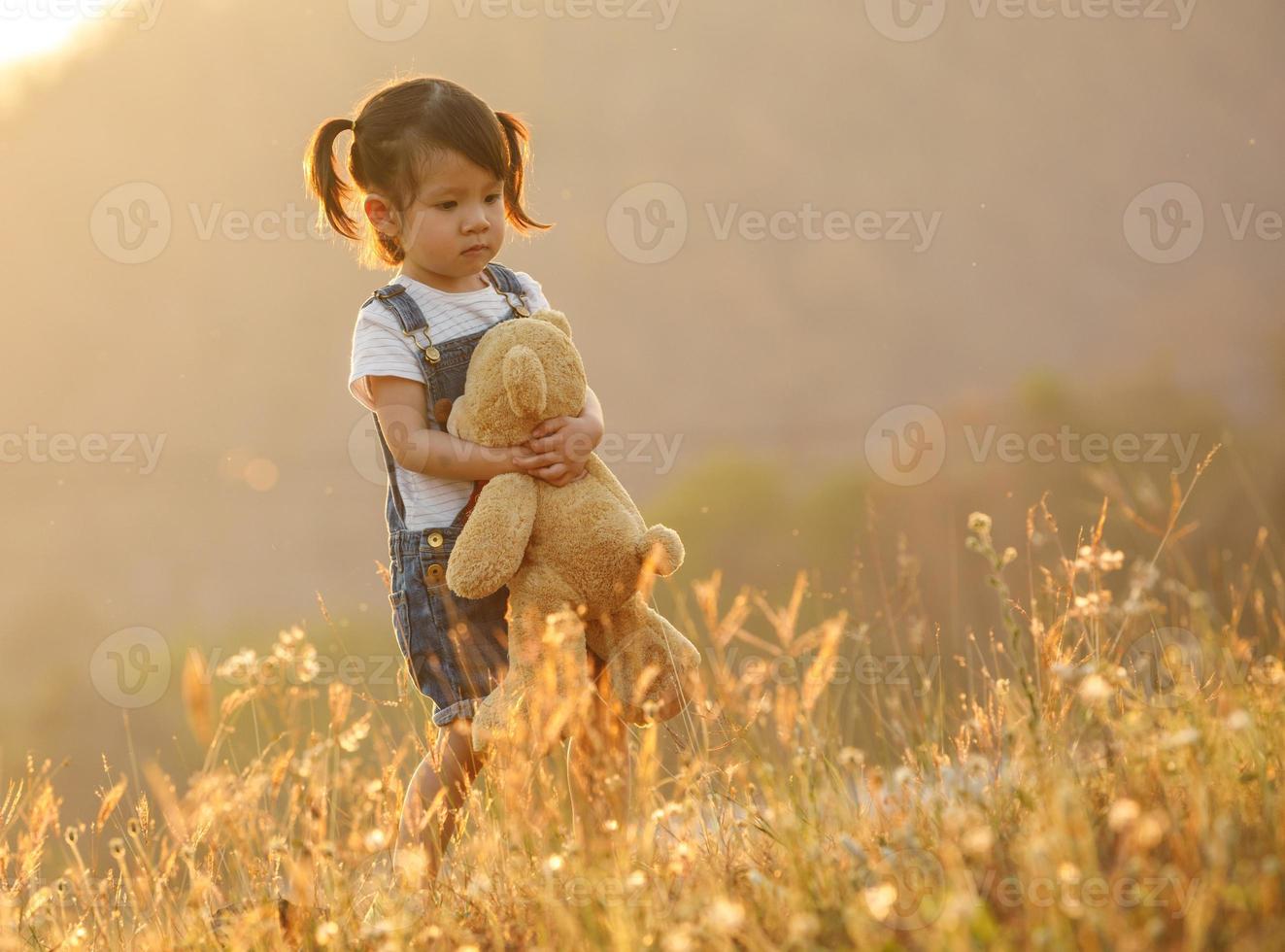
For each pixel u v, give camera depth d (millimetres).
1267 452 31172
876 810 3887
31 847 4207
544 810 3973
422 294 4633
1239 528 22297
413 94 4582
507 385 4238
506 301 4789
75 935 4031
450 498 4504
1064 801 3197
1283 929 2709
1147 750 3529
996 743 4066
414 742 4410
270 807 3934
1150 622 4480
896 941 3027
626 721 4434
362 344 4531
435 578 4441
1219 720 3740
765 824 3826
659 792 4293
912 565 5855
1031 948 2850
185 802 4027
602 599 4344
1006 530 27000
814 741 3934
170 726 28547
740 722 4066
